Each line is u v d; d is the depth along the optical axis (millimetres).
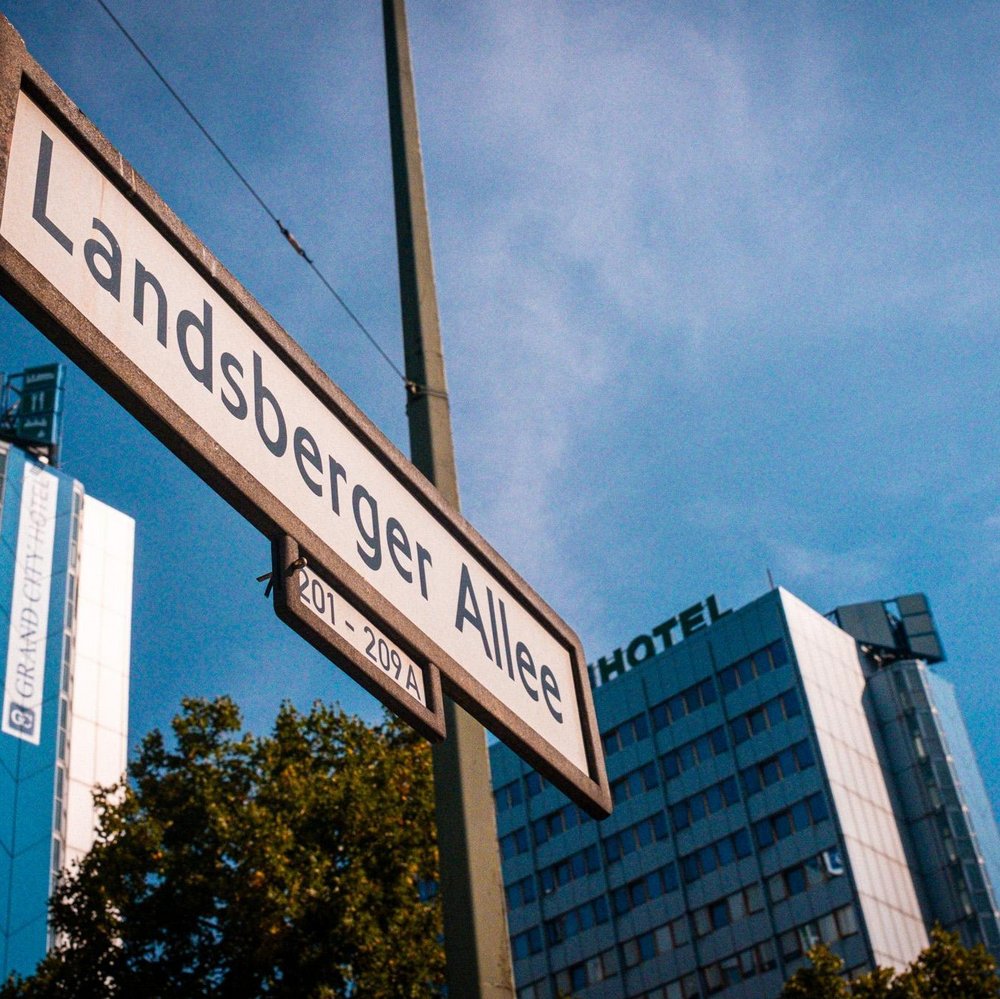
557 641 4316
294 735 22547
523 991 80750
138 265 2729
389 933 20062
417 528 3609
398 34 6391
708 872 76000
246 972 19000
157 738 22125
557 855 83125
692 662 82562
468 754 4855
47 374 94938
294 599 2879
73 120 2596
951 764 78812
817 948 34531
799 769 74688
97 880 19734
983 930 72500
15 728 77562
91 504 92938
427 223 5914
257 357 3070
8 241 2373
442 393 5496
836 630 84000
